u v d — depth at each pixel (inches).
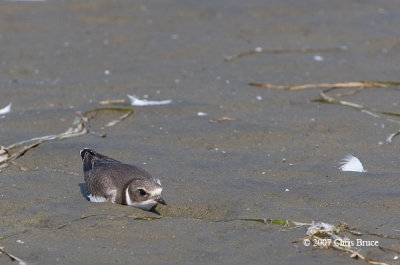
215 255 694.5
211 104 1241.4
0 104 1245.1
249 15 1921.8
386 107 1226.0
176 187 886.4
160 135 1090.1
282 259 684.1
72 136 1079.0
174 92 1315.2
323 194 861.8
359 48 1630.2
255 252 700.0
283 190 875.4
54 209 807.1
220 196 858.1
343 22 1841.8
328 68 1475.1
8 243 717.3
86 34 1756.9
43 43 1676.9
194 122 1143.6
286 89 1338.6
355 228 745.6
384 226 762.2
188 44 1660.9
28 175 923.4
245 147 1047.6
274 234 741.9
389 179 903.1
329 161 981.2
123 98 1279.5
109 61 1540.4
